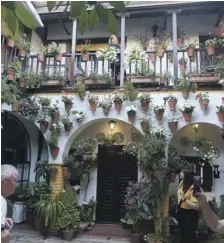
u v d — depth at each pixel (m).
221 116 5.60
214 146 6.74
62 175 6.34
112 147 7.16
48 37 8.77
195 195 1.88
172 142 6.88
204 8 7.21
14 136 7.12
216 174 6.61
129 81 6.23
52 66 7.38
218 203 6.45
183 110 5.70
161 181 5.57
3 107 5.79
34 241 5.56
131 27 8.41
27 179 7.55
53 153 6.31
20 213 6.82
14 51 6.45
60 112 6.43
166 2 6.83
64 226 5.73
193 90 5.86
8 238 1.88
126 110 5.98
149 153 5.50
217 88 5.89
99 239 5.85
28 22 1.08
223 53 6.84
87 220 6.70
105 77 6.29
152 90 6.12
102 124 7.23
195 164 6.74
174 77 6.17
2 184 2.16
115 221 6.89
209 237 5.95
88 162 7.06
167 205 5.69
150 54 6.34
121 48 6.52
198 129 6.86
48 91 6.63
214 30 8.04
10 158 6.92
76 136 6.66
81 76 6.43
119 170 7.05
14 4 1.03
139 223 5.75
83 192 7.09
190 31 8.15
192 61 6.21
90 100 6.17
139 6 6.95
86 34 8.55
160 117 5.84
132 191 5.86
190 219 4.68
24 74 6.39
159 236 5.33
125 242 5.69
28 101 6.32
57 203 5.98
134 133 7.00
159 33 8.23
